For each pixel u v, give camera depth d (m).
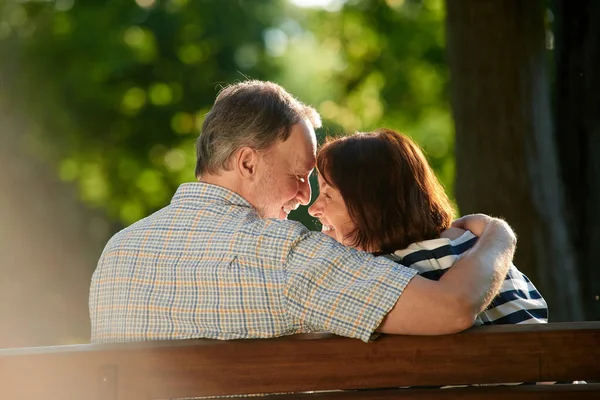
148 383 3.44
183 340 3.47
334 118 20.23
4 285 21.30
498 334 3.45
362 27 19.97
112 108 20.28
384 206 4.02
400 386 3.45
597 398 3.43
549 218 7.88
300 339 3.45
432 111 19.91
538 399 3.44
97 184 21.20
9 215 21.08
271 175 4.12
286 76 21.14
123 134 20.58
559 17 7.54
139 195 21.25
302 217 20.53
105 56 19.92
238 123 4.06
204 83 20.66
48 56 19.98
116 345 3.46
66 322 21.66
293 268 3.62
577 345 3.42
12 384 3.42
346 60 20.25
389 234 3.99
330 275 3.58
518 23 8.03
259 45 21.02
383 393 3.45
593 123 7.47
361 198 4.04
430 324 3.43
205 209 3.88
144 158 20.80
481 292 3.50
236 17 20.81
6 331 21.34
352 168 4.08
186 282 3.72
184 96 20.62
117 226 22.05
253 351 3.44
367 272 3.55
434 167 19.70
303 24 21.25
